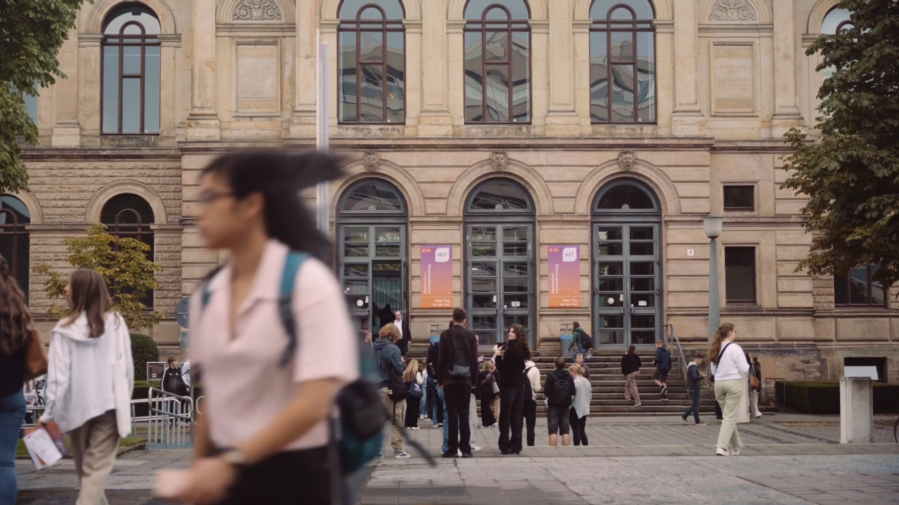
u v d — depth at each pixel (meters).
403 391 16.72
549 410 19.17
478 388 20.16
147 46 36.72
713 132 35.75
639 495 10.93
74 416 7.84
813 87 36.78
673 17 35.38
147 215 36.16
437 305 34.22
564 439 19.11
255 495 2.89
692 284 34.62
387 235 34.81
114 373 7.95
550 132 34.88
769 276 35.34
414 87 35.09
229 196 2.98
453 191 34.53
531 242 34.88
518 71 35.38
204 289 3.06
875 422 26.48
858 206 26.33
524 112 35.28
